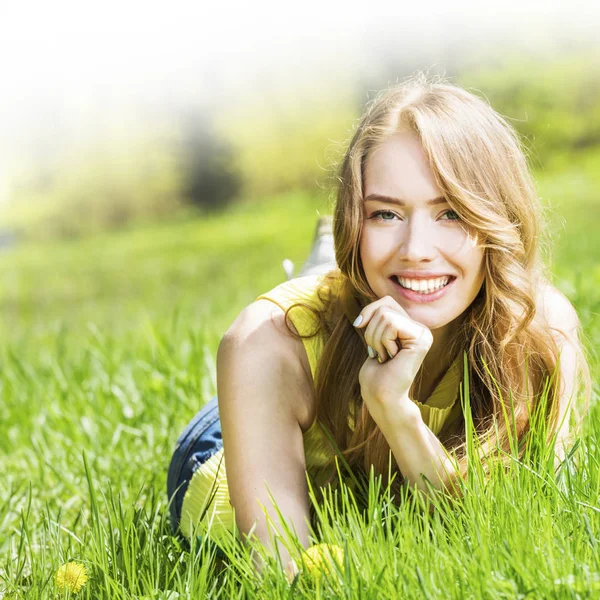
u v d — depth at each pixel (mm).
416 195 2572
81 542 2805
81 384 5188
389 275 2650
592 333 4746
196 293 17438
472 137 2635
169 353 5156
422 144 2570
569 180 25172
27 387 5309
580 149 29312
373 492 2523
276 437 2744
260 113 35906
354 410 2855
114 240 30750
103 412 4566
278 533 2449
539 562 2156
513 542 2260
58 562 2678
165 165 35094
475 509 2438
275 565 2340
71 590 2535
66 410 4730
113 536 2680
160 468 3781
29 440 4551
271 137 34781
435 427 2984
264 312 2871
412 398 2939
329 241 4012
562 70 30703
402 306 2674
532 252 2818
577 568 2109
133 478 3725
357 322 2646
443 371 2949
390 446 2727
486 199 2648
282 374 2795
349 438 2900
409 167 2572
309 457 2977
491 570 2168
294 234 25203
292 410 2812
